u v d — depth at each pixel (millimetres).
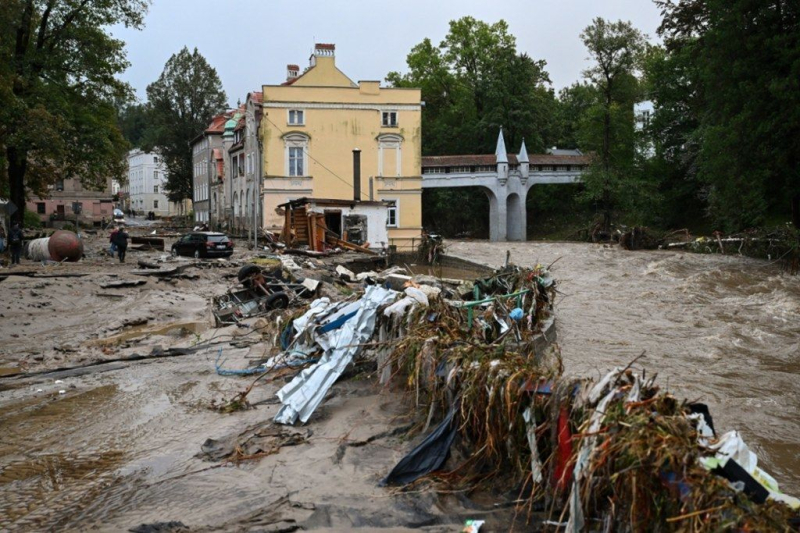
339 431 8180
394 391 9758
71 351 14219
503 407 6320
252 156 53625
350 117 47469
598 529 5070
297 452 7559
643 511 4496
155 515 6090
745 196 37406
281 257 31344
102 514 6156
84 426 8914
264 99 46469
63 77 38250
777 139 35594
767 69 35625
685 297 24812
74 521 6031
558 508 5734
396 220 48375
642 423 4707
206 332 16203
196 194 87688
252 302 17938
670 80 59562
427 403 8281
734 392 11586
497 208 65500
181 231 73625
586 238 64625
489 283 16891
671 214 61500
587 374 12617
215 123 79500
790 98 33000
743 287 27438
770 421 9914
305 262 30953
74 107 38531
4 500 6543
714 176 39125
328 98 47156
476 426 6781
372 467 7031
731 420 9961
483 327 11375
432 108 81750
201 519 5965
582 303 23625
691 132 57469
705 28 48312
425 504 6074
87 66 38875
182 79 86312
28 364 13055
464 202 73438
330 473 6918
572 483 5176
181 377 11633
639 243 48312
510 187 66625
